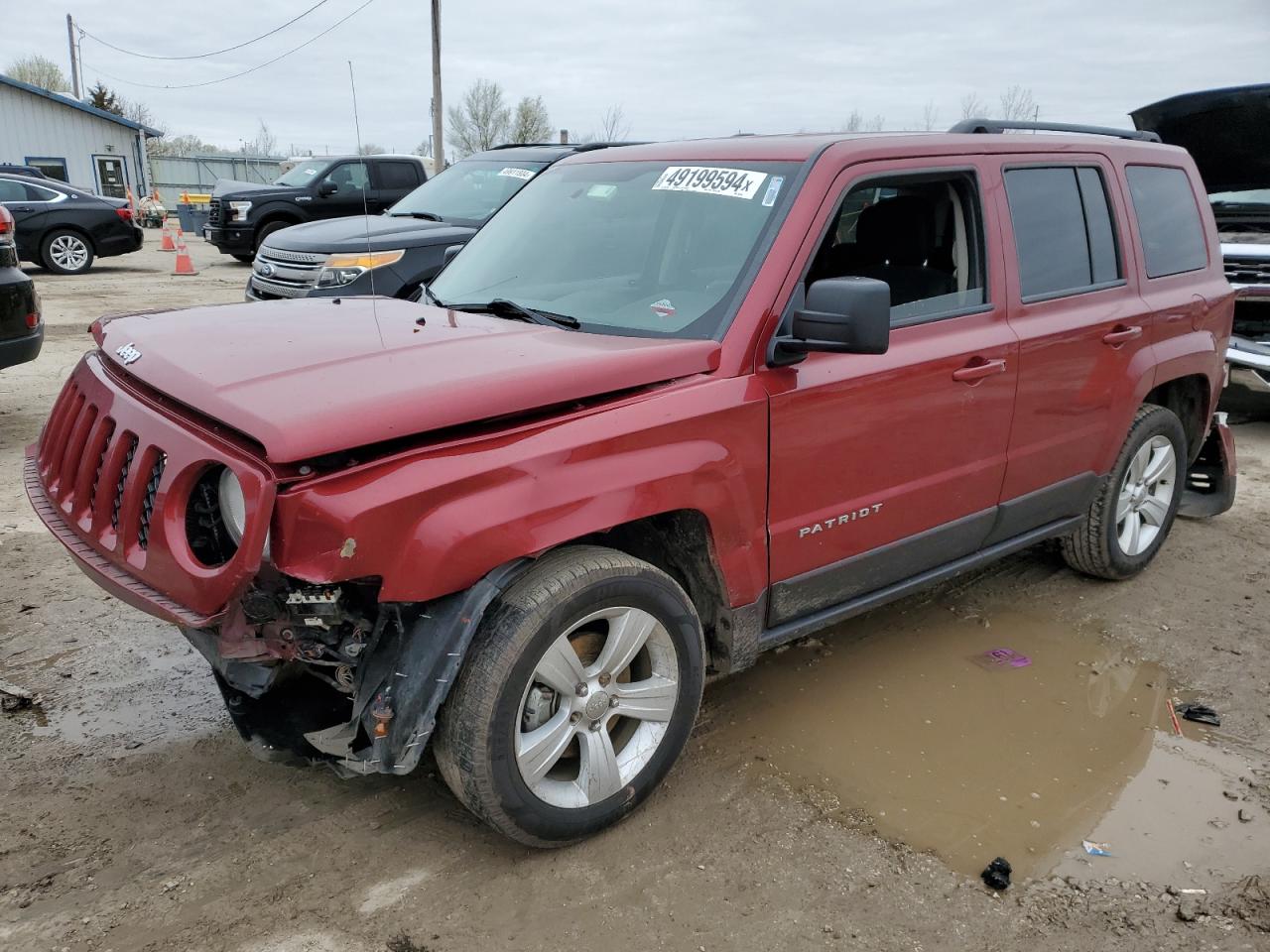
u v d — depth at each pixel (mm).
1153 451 4758
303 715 2766
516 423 2572
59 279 16391
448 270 4082
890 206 3598
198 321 3279
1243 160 7977
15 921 2484
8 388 8203
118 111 60688
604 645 2820
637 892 2660
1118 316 4207
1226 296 4980
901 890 2693
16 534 5051
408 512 2354
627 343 2949
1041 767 3305
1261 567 5090
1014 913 2611
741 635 3146
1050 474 4090
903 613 4488
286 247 8836
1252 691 3842
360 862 2748
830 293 2809
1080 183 4164
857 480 3305
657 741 2932
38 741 3283
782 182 3242
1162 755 3398
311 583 2418
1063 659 4070
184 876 2670
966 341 3564
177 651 3928
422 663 2477
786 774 3217
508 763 2574
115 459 2680
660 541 3068
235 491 2420
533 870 2734
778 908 2609
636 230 3514
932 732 3498
